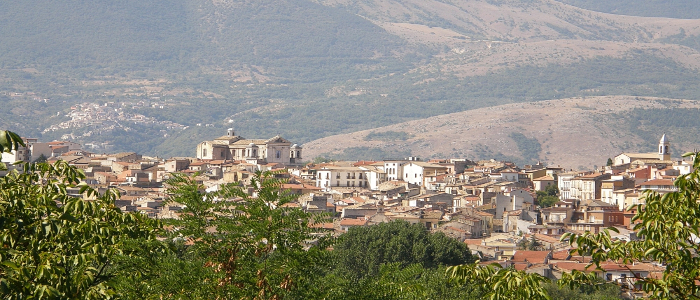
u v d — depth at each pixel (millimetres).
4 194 53719
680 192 58031
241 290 68562
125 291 64375
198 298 66625
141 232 66750
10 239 53719
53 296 48906
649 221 58062
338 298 73812
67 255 58219
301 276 71875
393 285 76562
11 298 48125
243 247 71312
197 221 71312
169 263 66875
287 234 71750
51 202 55812
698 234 57812
